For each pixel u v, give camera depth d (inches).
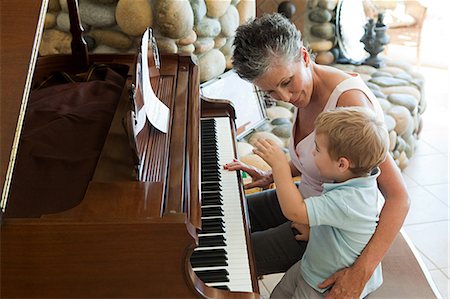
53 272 39.0
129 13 90.6
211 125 75.7
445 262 99.8
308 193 62.9
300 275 58.7
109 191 42.1
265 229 72.5
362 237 53.7
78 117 55.9
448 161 132.5
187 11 93.6
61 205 43.6
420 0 173.0
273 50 53.0
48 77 71.7
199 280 42.0
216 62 105.5
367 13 151.9
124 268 39.3
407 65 149.3
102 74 71.9
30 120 55.7
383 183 56.0
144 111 48.9
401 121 121.2
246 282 48.0
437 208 115.0
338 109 52.7
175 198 43.6
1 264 38.5
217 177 64.1
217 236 53.2
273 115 115.1
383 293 58.9
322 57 144.7
